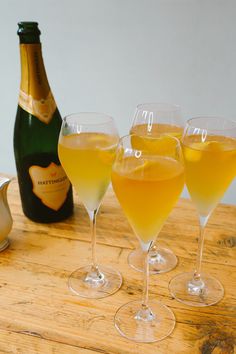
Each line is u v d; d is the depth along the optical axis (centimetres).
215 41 107
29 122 65
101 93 124
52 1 113
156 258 56
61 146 49
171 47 111
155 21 108
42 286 51
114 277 53
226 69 110
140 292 50
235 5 100
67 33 117
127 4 108
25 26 57
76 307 47
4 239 58
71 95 127
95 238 58
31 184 62
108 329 44
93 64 120
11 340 43
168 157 41
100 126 50
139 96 121
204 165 44
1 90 132
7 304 48
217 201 47
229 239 60
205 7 103
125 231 63
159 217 40
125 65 117
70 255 57
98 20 112
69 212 66
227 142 47
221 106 116
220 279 52
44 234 62
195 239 60
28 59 59
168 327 44
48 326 45
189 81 115
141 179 38
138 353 41
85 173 48
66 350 42
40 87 62
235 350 41
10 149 144
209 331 44
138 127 62
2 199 56
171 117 62
